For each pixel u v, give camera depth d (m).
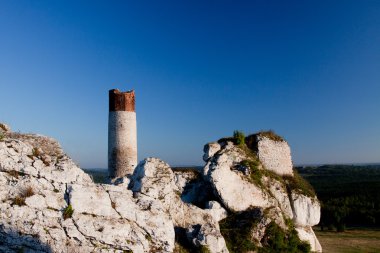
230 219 30.27
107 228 20.28
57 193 20.75
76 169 22.16
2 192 19.73
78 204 20.50
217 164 31.95
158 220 21.83
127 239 20.48
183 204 26.27
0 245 18.22
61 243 19.16
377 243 51.06
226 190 31.11
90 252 19.41
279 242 27.98
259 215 29.50
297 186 35.25
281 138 37.50
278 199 33.44
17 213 19.16
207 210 29.98
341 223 67.31
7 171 20.81
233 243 27.33
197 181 33.72
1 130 24.31
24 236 18.66
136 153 36.16
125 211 21.44
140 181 25.09
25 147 22.08
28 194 20.00
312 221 34.19
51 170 21.47
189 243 23.77
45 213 19.67
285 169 36.59
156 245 21.27
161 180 25.55
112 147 35.34
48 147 23.75
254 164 33.88
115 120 35.28
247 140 36.81
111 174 35.25
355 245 49.09
